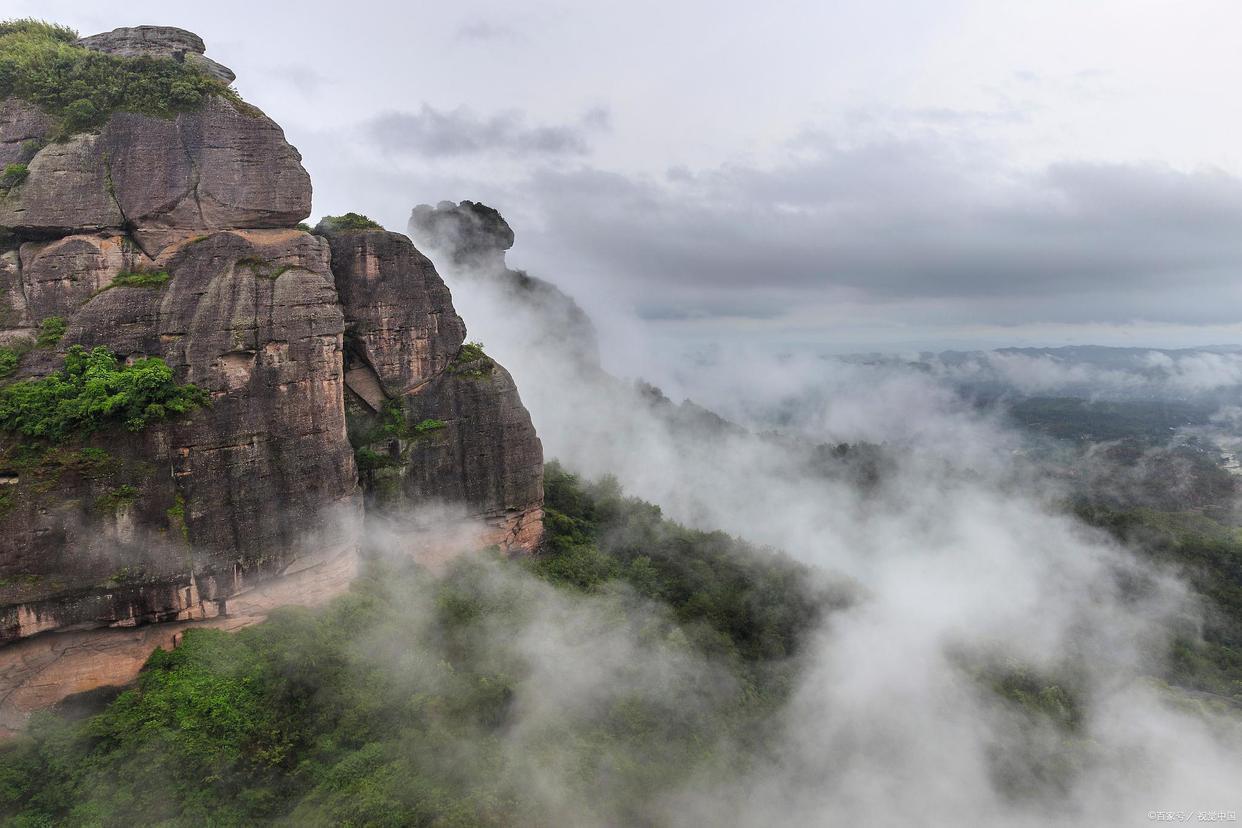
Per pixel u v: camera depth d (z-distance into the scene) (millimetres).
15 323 28688
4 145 29406
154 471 27672
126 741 25562
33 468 25781
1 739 25141
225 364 29531
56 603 25844
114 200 29922
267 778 26391
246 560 29922
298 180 32875
